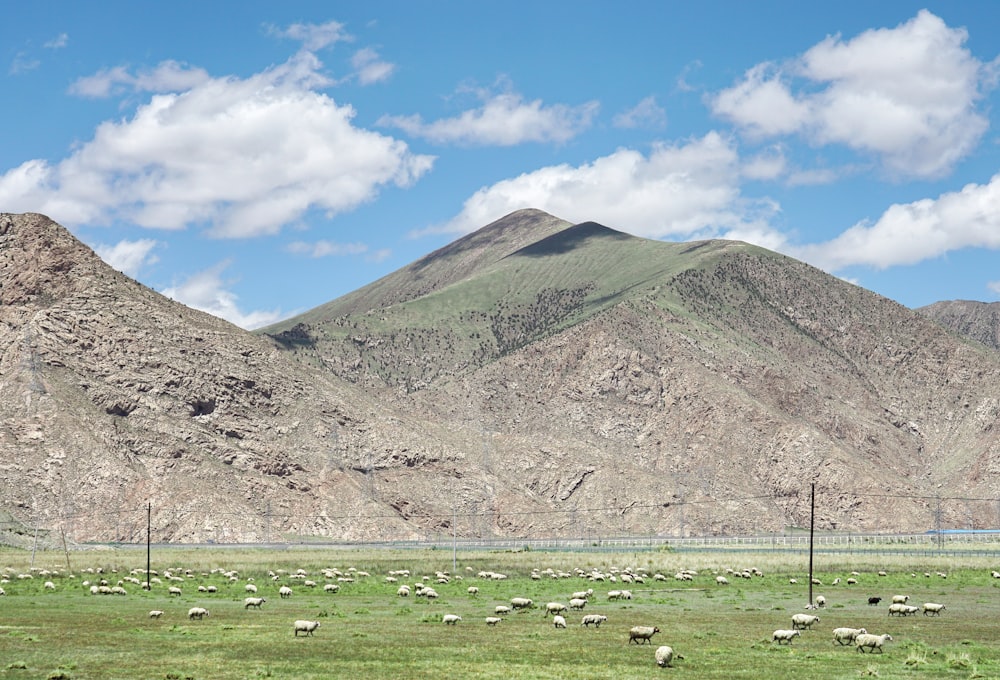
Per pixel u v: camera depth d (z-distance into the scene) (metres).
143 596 94.75
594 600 94.00
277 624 71.88
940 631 71.75
